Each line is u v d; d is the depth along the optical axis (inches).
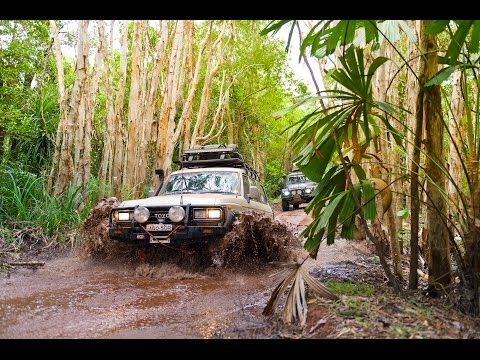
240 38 799.7
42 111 442.6
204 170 299.9
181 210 236.1
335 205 155.4
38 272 230.4
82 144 372.2
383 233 302.8
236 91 897.5
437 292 176.9
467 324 138.6
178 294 189.5
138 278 225.3
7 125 434.0
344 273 232.2
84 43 359.6
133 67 425.7
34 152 435.5
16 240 286.0
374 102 167.0
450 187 321.7
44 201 340.2
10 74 482.9
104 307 165.0
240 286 208.2
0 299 171.9
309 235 182.7
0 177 345.1
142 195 434.0
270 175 1304.1
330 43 167.0
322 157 164.7
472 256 156.3
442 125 178.1
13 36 491.8
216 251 237.8
